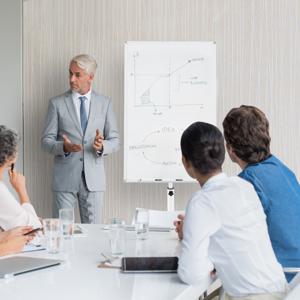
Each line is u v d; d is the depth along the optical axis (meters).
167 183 5.06
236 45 4.98
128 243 2.58
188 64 4.73
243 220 1.91
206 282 1.96
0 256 2.23
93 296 1.69
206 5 4.97
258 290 1.88
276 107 4.97
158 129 4.75
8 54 5.02
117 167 5.08
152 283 1.85
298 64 4.94
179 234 2.39
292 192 2.27
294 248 2.21
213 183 1.95
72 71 4.55
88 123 4.58
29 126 5.10
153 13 5.00
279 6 4.94
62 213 2.69
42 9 5.05
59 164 4.59
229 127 2.35
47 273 1.98
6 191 2.60
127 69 4.74
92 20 5.03
